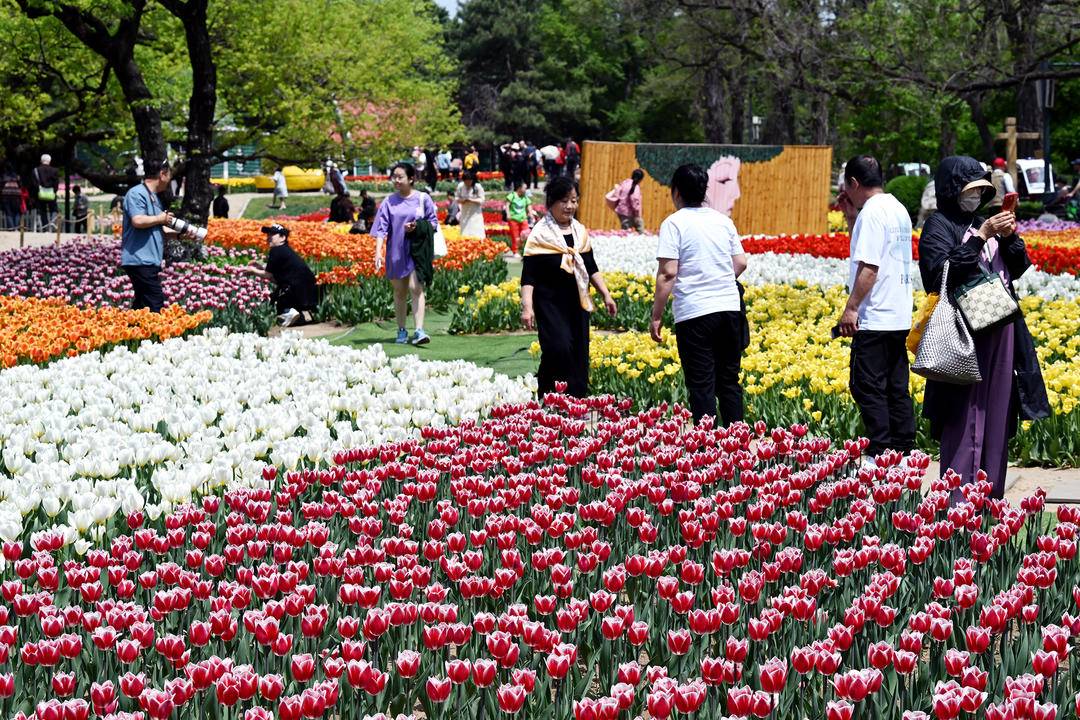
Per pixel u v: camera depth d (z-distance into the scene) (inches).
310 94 1053.8
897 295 301.0
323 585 199.8
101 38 905.5
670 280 325.1
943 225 260.8
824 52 1466.5
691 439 283.1
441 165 2465.6
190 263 811.4
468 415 328.8
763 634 165.6
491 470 275.3
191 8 907.4
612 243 927.0
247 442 308.0
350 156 1095.0
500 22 3351.4
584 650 183.5
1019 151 1542.8
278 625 171.8
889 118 1670.8
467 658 171.2
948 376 253.8
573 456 264.1
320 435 303.1
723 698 160.9
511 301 613.0
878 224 297.6
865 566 200.1
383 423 321.4
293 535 211.2
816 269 669.9
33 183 1469.0
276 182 2042.3
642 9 2052.2
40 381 382.6
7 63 1081.4
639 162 1178.6
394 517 226.7
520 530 215.5
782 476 263.4
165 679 167.6
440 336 606.5
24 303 572.1
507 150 2223.2
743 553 196.2
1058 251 666.2
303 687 159.8
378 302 666.2
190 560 206.1
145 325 471.8
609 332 587.5
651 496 231.9
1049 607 192.7
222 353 440.1
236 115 1090.1
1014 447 333.7
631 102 3284.9
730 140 2677.2
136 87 917.2
